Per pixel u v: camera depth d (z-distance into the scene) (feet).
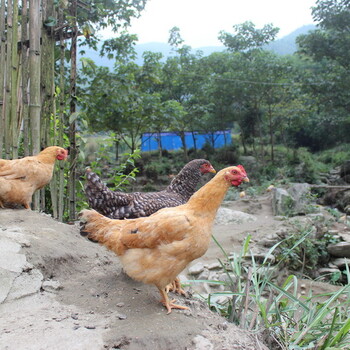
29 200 16.78
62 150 17.24
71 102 19.77
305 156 79.30
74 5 19.15
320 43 71.67
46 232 14.11
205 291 20.10
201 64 87.40
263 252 26.11
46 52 19.01
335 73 72.64
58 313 9.73
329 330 10.58
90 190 12.94
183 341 8.84
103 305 10.41
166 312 10.17
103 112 51.67
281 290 11.27
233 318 11.43
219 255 26.00
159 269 9.57
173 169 83.30
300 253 27.73
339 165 79.25
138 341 8.54
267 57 78.23
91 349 8.09
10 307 9.75
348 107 74.38
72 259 12.94
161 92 86.69
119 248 9.91
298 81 78.48
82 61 22.76
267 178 70.95
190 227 9.45
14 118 18.66
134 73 57.26
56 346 8.09
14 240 12.39
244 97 83.82
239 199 51.72
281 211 39.70
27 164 16.24
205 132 101.09
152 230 9.45
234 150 95.30
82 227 10.47
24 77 18.25
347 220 37.32
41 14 18.88
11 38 18.44
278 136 106.63
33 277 11.02
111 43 50.19
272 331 10.81
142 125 62.64
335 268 28.63
